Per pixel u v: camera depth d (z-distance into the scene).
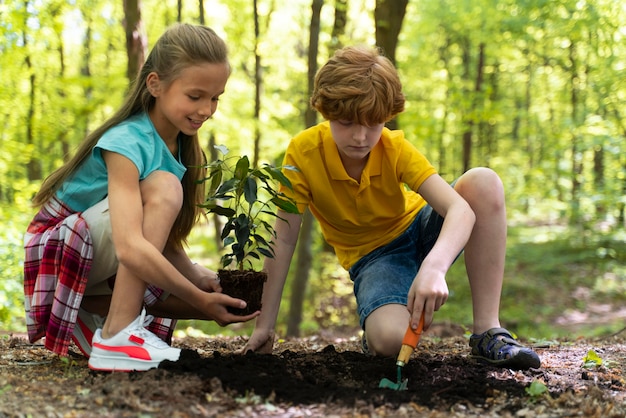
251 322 9.63
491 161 19.98
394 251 2.65
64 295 2.17
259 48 11.20
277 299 2.51
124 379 1.91
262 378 1.98
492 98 16.03
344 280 10.52
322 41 10.70
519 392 2.00
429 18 14.88
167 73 2.20
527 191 18.58
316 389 1.94
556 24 12.72
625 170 13.26
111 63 15.66
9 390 1.89
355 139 2.26
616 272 13.05
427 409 1.82
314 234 11.36
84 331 2.35
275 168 2.28
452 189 2.36
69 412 1.71
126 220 2.02
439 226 2.55
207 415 1.70
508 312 11.06
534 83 19.33
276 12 12.48
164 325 2.50
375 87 2.20
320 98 2.27
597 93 12.87
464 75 17.91
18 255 6.70
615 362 2.60
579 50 14.20
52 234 2.23
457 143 20.33
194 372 1.97
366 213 2.59
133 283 2.06
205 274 2.53
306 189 2.56
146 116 2.29
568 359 2.66
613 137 12.34
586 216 16.02
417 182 2.41
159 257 2.02
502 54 14.84
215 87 2.23
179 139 2.45
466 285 11.88
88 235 2.17
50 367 2.22
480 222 2.40
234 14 12.13
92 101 11.36
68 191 2.30
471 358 2.46
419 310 2.02
